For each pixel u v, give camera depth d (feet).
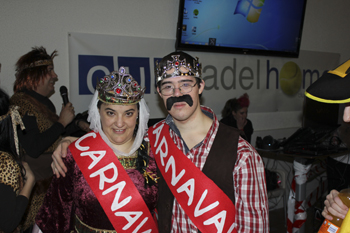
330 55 13.32
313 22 12.70
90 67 8.29
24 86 6.42
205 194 3.62
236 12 9.97
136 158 3.86
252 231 3.39
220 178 3.59
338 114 8.23
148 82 9.13
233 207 3.57
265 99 11.59
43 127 6.08
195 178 3.70
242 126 8.81
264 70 11.42
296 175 7.88
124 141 3.65
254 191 3.44
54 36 7.84
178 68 3.55
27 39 7.55
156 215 4.60
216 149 3.68
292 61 12.14
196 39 9.47
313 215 9.56
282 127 12.17
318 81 2.42
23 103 5.96
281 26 11.07
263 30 10.69
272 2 10.64
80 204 3.60
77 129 7.09
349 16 13.80
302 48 12.51
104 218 3.60
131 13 8.80
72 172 3.69
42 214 3.63
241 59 10.82
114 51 8.58
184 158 3.82
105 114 3.50
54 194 3.65
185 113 3.61
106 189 3.61
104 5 8.40
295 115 12.50
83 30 8.20
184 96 3.57
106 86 3.39
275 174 9.31
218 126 3.83
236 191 3.56
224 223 3.56
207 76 10.12
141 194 3.72
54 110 6.96
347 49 13.92
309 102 8.97
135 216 3.67
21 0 7.43
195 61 3.69
